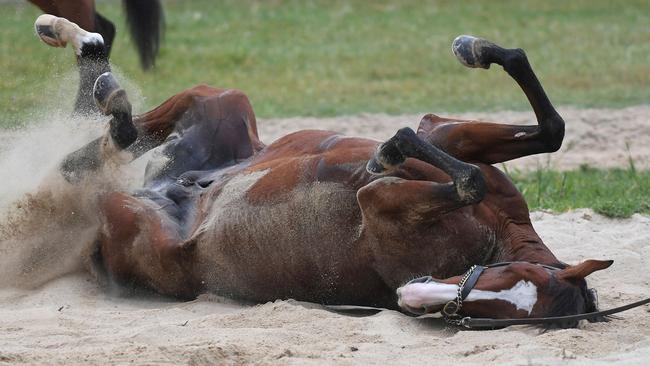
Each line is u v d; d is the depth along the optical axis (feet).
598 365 27.20
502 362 27.76
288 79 91.35
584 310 31.73
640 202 50.26
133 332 31.94
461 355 28.94
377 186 32.01
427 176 32.76
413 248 32.42
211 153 39.70
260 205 34.83
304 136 36.35
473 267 31.32
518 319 30.40
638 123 75.00
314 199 33.83
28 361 28.63
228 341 30.35
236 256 35.27
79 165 39.29
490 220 32.86
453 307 30.94
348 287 33.99
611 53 99.81
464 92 86.43
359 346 29.89
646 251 42.80
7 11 106.52
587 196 53.26
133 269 37.52
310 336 30.96
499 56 33.78
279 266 34.60
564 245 43.80
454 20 117.08
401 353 29.27
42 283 39.34
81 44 41.11
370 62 97.81
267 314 33.14
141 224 37.24
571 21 116.37
